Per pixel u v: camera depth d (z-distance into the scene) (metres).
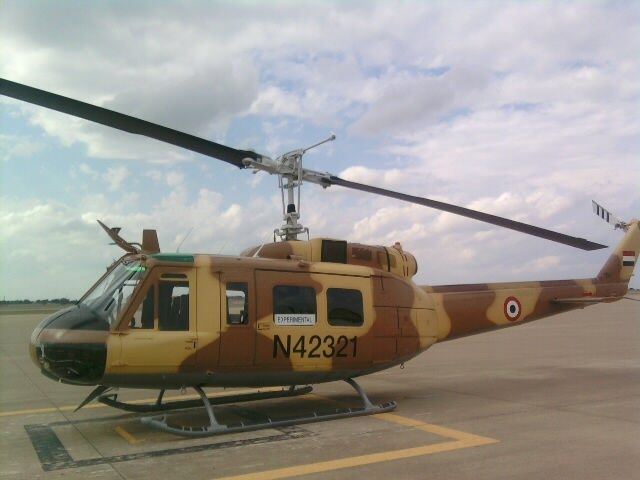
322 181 8.53
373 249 8.99
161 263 6.98
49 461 6.04
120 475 5.49
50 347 6.44
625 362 14.79
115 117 5.90
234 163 7.55
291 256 8.16
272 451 6.24
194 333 6.91
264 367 7.40
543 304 10.75
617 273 12.07
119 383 6.77
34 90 5.30
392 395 10.05
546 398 9.57
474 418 7.96
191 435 6.76
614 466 5.59
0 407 9.36
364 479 5.25
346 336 7.98
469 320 9.78
